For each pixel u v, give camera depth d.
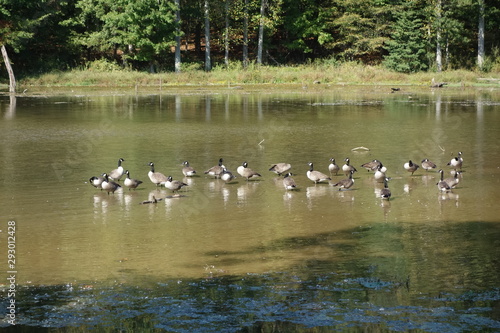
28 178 22.55
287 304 11.77
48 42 75.94
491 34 83.69
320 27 79.25
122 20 69.00
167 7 71.31
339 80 71.81
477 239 15.70
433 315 11.23
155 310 11.55
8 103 48.78
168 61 80.31
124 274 13.41
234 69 75.31
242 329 10.78
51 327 10.90
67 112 42.72
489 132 33.12
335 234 16.27
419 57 76.06
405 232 16.39
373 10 75.25
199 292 12.37
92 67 72.81
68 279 13.13
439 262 14.02
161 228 16.83
